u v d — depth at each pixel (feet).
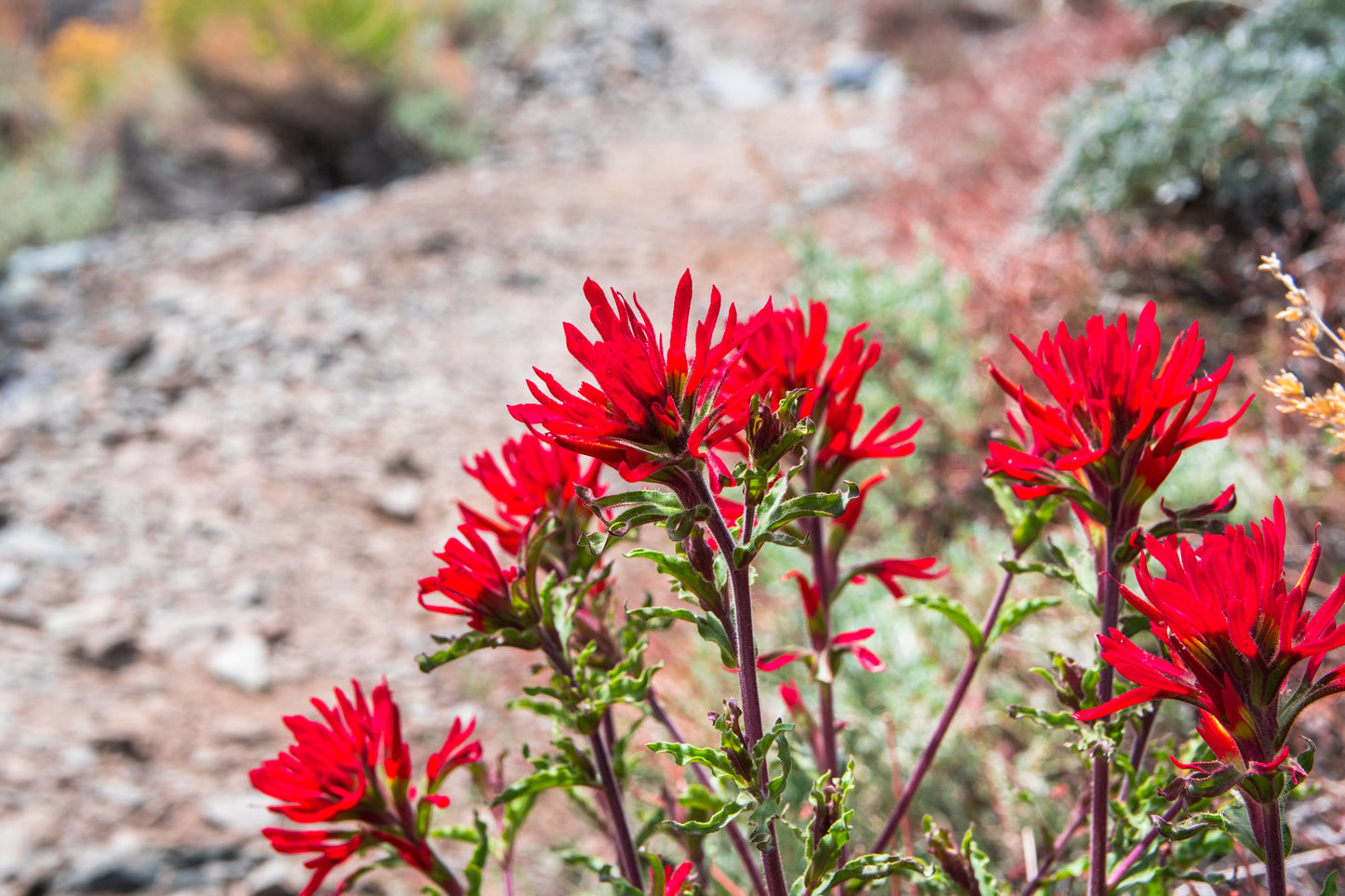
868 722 6.55
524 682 10.31
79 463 13.20
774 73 33.04
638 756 4.44
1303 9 12.25
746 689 2.87
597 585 3.62
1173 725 6.05
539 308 17.47
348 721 3.56
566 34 34.04
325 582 11.73
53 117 28.50
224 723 9.82
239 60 26.35
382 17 27.25
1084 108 14.90
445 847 8.47
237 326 16.34
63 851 8.44
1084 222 12.23
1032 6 33.14
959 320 10.77
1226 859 5.17
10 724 9.42
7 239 20.61
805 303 11.27
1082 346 3.07
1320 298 9.56
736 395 2.63
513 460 3.67
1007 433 3.83
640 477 2.59
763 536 2.76
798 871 5.56
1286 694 2.73
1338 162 10.90
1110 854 3.66
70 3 40.11
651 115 29.40
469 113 29.07
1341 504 7.41
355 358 15.74
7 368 15.48
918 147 20.39
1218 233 11.35
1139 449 3.04
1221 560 2.52
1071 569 3.39
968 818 6.29
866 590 7.90
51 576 11.30
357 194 24.25
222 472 13.23
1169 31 16.52
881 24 34.27
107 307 17.42
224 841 8.67
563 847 4.40
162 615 11.00
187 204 26.66
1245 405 2.93
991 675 7.12
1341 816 5.33
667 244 19.34
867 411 9.93
